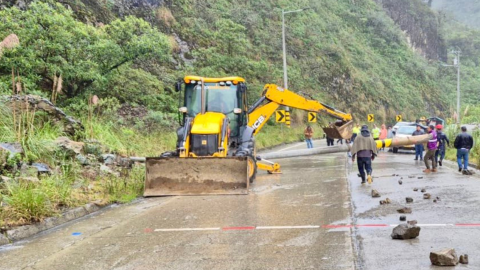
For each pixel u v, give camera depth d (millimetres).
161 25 35594
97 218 9977
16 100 14219
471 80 104188
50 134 14031
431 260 6219
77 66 19000
